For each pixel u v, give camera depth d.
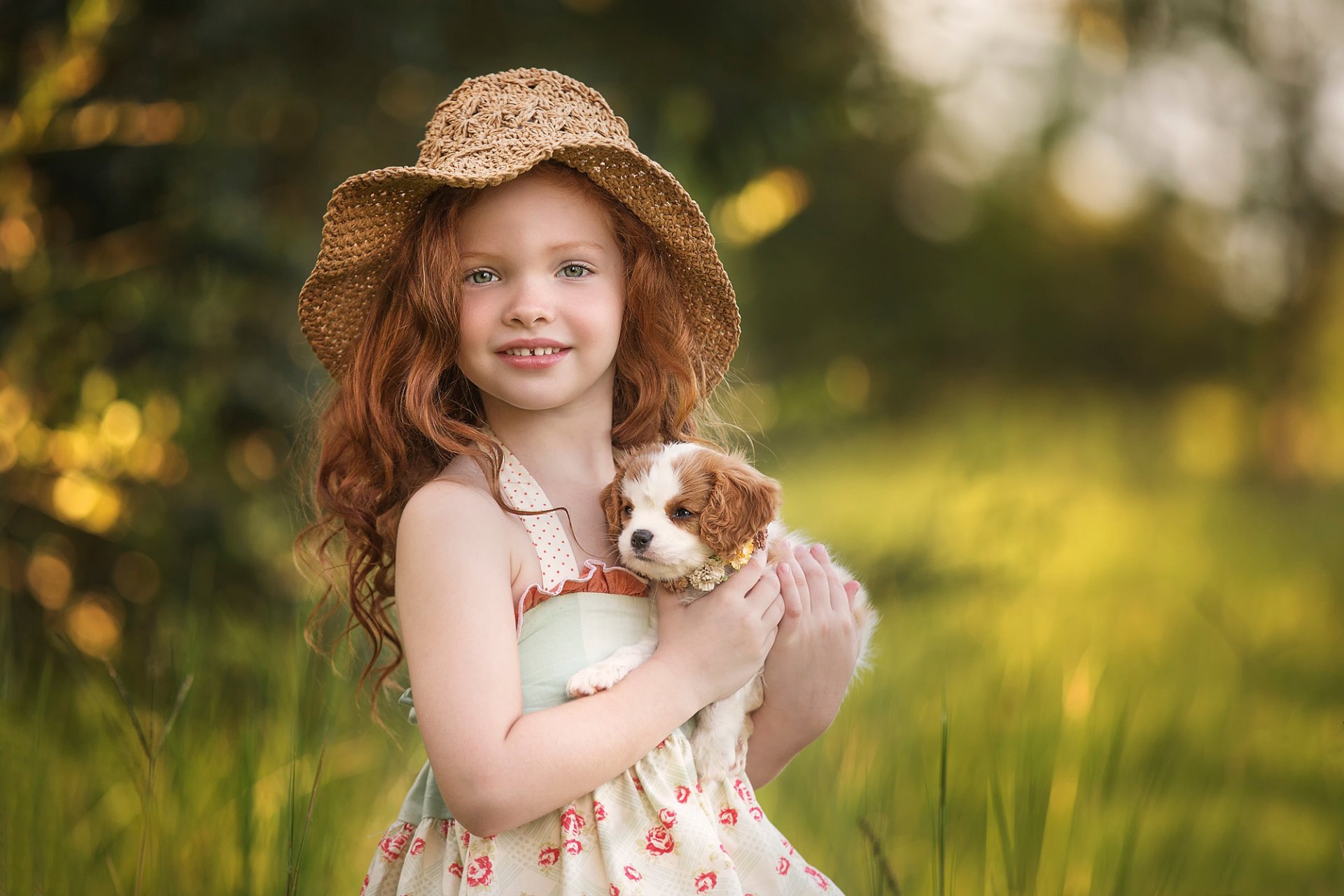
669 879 1.98
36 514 4.86
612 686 2.06
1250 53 16.81
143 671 4.30
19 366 4.58
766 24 7.97
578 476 2.40
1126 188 21.20
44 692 3.23
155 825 2.95
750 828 2.17
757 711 2.35
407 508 2.10
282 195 5.91
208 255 4.99
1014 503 7.07
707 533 2.25
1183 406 21.00
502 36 7.10
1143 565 9.02
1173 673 5.98
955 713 4.63
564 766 1.92
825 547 2.59
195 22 5.09
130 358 4.84
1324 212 17.44
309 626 2.70
